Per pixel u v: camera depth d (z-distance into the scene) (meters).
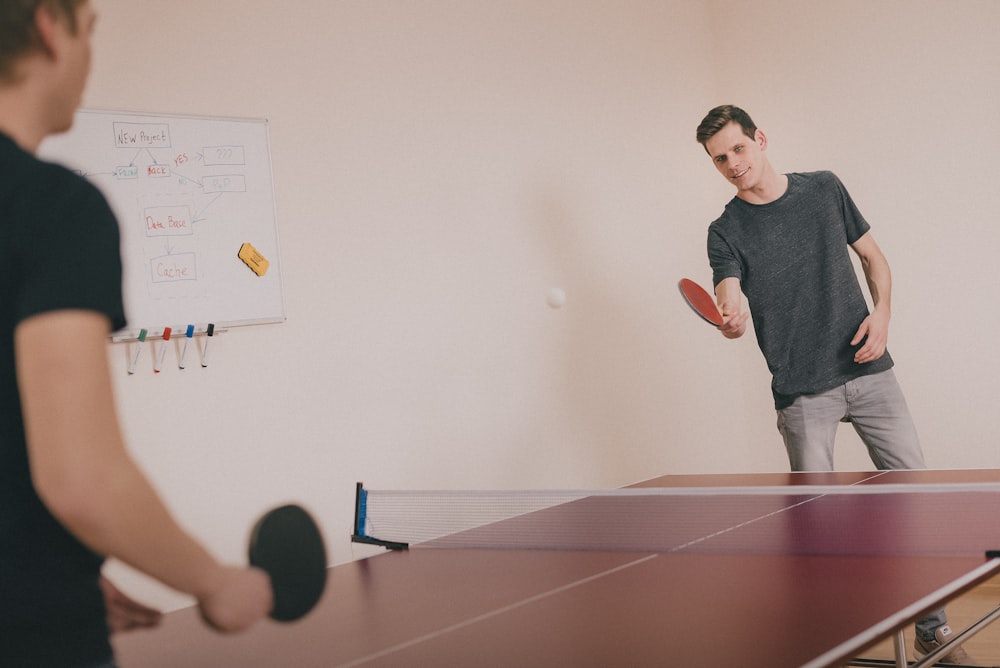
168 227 3.27
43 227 0.90
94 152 3.12
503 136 4.31
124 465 0.89
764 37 5.04
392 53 3.94
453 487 4.02
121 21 3.21
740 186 3.69
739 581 1.72
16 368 0.93
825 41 4.80
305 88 3.66
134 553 0.90
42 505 0.95
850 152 4.75
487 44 4.28
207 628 1.79
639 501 2.66
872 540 1.93
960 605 3.87
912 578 1.62
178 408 3.28
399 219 3.91
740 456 5.23
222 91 3.43
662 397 4.88
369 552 3.73
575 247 4.56
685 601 1.62
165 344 3.25
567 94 4.59
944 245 4.47
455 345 4.06
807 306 3.67
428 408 3.96
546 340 4.41
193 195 3.33
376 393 3.79
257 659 1.53
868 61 4.66
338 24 3.77
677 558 1.97
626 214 4.80
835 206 3.66
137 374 3.20
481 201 4.20
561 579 1.89
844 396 3.63
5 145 0.94
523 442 4.27
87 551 0.99
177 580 0.95
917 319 4.58
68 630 0.98
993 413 4.39
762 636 1.38
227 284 3.40
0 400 0.93
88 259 0.91
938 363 4.53
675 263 5.02
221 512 3.35
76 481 0.86
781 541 2.01
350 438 3.71
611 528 2.34
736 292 3.74
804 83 4.90
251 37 3.52
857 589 1.59
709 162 5.25
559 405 4.43
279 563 1.17
